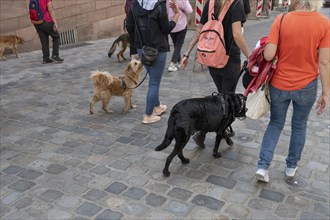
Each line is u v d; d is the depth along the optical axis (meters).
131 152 4.32
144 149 4.39
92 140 4.64
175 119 3.68
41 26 8.48
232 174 3.83
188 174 3.82
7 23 9.82
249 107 3.50
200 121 3.74
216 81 4.41
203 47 4.00
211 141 4.59
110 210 3.24
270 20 19.11
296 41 3.10
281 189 3.56
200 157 4.18
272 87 3.38
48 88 6.76
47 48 8.76
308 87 3.25
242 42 3.83
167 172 3.76
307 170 3.90
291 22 3.09
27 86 6.87
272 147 3.56
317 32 3.03
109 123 5.17
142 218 3.13
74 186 3.61
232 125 5.05
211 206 3.29
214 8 3.94
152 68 4.85
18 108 5.74
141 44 4.77
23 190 3.55
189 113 3.66
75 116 5.43
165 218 3.13
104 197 3.43
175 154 3.74
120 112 5.61
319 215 3.18
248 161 4.10
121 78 5.41
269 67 3.29
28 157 4.20
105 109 5.50
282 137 4.66
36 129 4.97
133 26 4.85
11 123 5.17
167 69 8.08
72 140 4.63
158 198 3.41
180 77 7.46
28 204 3.34
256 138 4.67
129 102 5.54
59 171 3.89
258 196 3.44
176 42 7.81
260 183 3.66
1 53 9.14
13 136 4.75
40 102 6.02
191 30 15.05
